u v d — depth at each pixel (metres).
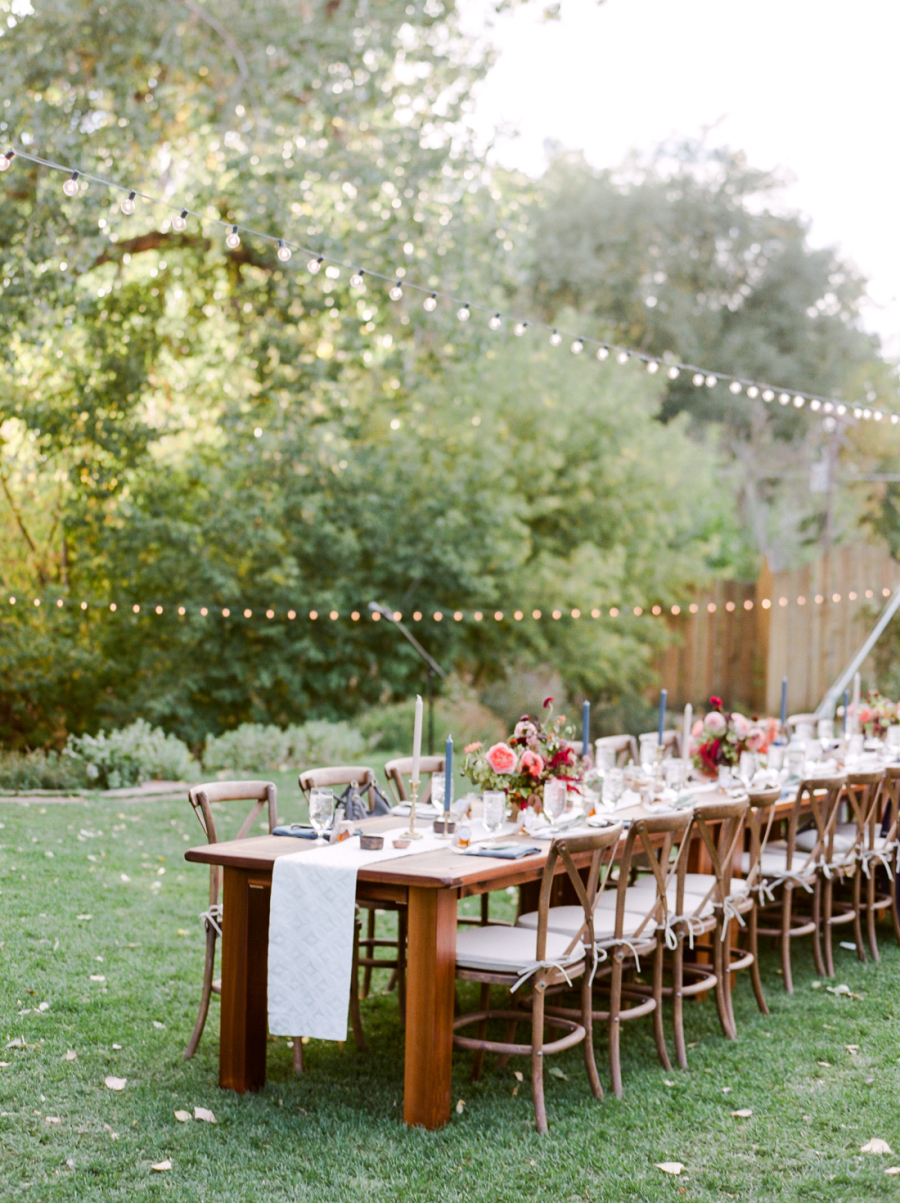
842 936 6.12
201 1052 3.97
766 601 14.12
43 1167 3.08
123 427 11.55
